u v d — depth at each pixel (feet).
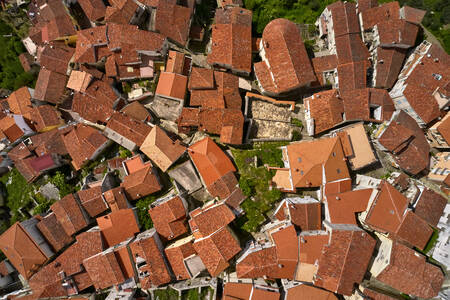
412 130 152.46
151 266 154.71
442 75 152.15
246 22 168.45
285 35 157.79
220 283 160.56
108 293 165.17
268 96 172.45
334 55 164.86
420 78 152.97
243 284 149.38
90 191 166.20
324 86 168.55
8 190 199.52
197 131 171.73
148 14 186.39
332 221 148.15
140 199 170.09
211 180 157.89
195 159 160.45
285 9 182.09
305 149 151.64
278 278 155.33
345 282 139.74
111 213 161.58
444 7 165.58
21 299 160.76
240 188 155.74
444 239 142.10
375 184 148.97
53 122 186.60
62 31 188.65
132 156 172.96
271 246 148.36
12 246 165.27
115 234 163.02
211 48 170.50
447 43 164.25
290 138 163.84
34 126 189.37
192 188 164.86
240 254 157.07
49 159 176.14
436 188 155.84
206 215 151.33
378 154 159.74
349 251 138.82
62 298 163.53
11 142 185.57
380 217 143.84
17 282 183.83
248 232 161.27
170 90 164.45
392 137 148.97
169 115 173.37
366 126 161.89
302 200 153.79
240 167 162.91
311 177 149.89
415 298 141.28
